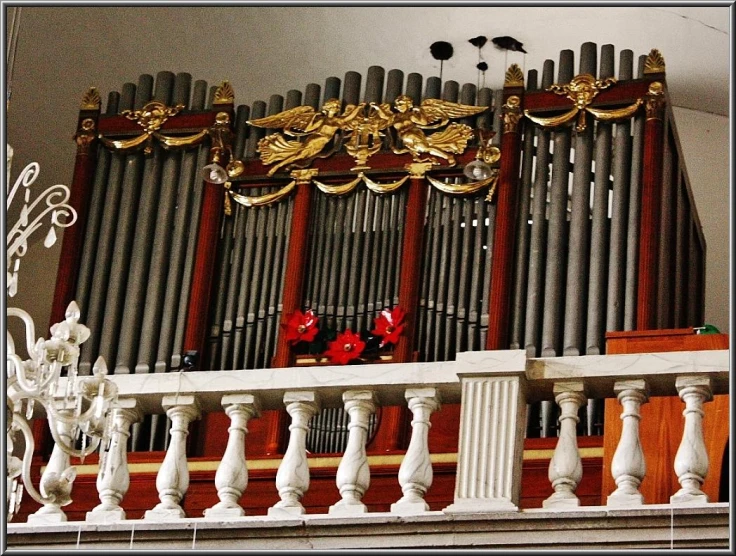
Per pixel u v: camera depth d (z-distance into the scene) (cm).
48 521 1070
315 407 1083
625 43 1653
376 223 1473
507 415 1030
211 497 1330
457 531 1005
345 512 1031
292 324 1430
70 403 988
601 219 1434
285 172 1509
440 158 1478
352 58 1709
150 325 1472
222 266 1495
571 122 1481
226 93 1554
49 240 1080
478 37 1666
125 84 1588
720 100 1716
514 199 1450
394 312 1416
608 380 1039
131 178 1545
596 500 1257
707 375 1020
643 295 1386
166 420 1385
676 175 1521
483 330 1413
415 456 1045
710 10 1580
